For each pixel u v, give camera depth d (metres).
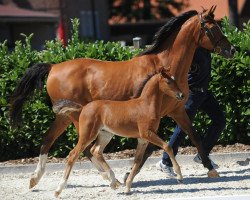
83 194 12.95
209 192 12.56
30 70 14.12
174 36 13.48
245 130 16.28
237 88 16.05
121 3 50.19
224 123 14.53
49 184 14.19
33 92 14.18
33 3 42.12
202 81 14.06
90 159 13.78
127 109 12.46
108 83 13.58
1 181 14.84
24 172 15.73
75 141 16.25
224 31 16.69
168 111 13.16
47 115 16.23
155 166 15.44
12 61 16.47
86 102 13.78
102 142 13.09
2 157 16.67
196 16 13.47
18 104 14.17
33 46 38.81
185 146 16.31
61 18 41.41
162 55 13.50
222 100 16.12
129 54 16.20
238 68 15.92
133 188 13.26
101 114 12.55
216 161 15.57
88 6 46.94
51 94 14.05
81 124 12.60
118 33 50.56
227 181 13.53
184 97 12.62
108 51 16.31
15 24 38.69
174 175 14.05
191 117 14.09
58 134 14.16
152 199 11.95
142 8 49.91
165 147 12.38
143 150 12.76
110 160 15.64
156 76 12.44
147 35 49.84
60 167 15.67
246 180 13.55
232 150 16.05
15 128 14.41
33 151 16.69
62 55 16.39
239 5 40.47
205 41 13.48
